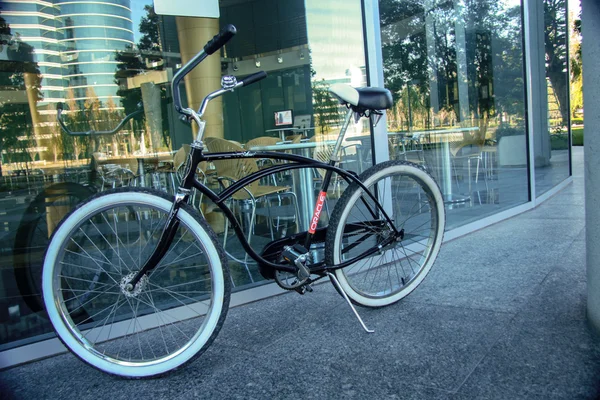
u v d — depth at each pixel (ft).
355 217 6.73
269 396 4.78
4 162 7.19
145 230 6.54
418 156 10.87
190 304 7.14
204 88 10.32
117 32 9.05
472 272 8.23
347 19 9.78
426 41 11.20
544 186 16.01
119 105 8.94
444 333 5.89
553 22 17.99
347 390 4.76
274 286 7.88
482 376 4.79
